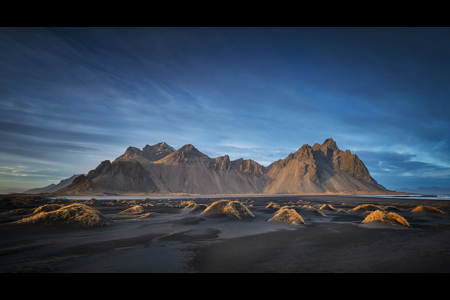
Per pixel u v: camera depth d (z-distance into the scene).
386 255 9.48
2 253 9.60
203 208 28.59
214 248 10.62
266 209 33.28
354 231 15.64
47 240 12.20
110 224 17.16
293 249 10.47
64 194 121.56
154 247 10.79
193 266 8.02
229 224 18.31
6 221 16.95
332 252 9.96
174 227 16.83
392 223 18.59
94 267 7.90
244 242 11.95
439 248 10.75
